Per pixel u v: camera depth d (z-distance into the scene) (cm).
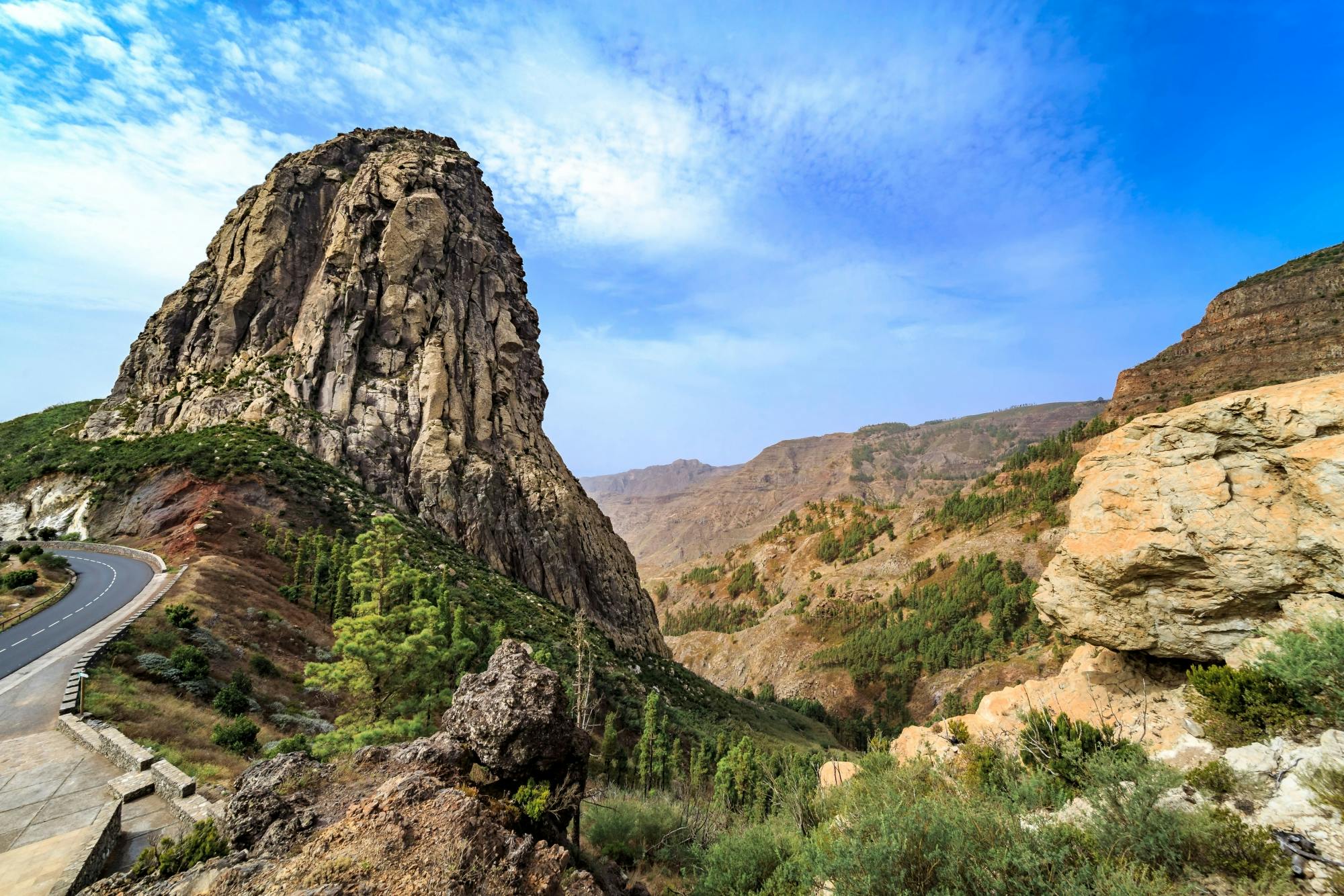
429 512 6500
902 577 18388
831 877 809
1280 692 870
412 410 7262
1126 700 1182
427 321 7988
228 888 708
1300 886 603
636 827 1705
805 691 14650
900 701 13012
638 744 3991
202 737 2059
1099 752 893
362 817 789
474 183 10350
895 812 838
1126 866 665
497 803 942
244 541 4575
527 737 1042
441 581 4616
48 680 2319
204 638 2980
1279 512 996
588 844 1622
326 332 7500
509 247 10388
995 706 1422
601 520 9125
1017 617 13412
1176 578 1111
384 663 2081
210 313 8000
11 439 8125
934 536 19900
